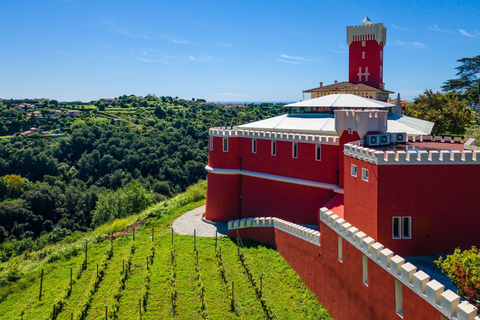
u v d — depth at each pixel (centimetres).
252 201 4269
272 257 3347
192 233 4056
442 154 2334
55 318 2712
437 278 2066
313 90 5091
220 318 2617
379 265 1994
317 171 3628
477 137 4425
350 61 5338
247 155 4306
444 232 2366
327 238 2639
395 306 1867
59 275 3362
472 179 2338
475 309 1412
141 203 6094
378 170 2362
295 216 3831
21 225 7456
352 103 3941
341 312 2441
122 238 4028
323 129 3906
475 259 1675
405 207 2366
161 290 2931
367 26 5122
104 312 2714
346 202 2836
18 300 3025
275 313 2622
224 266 3250
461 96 7625
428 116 6188
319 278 2759
